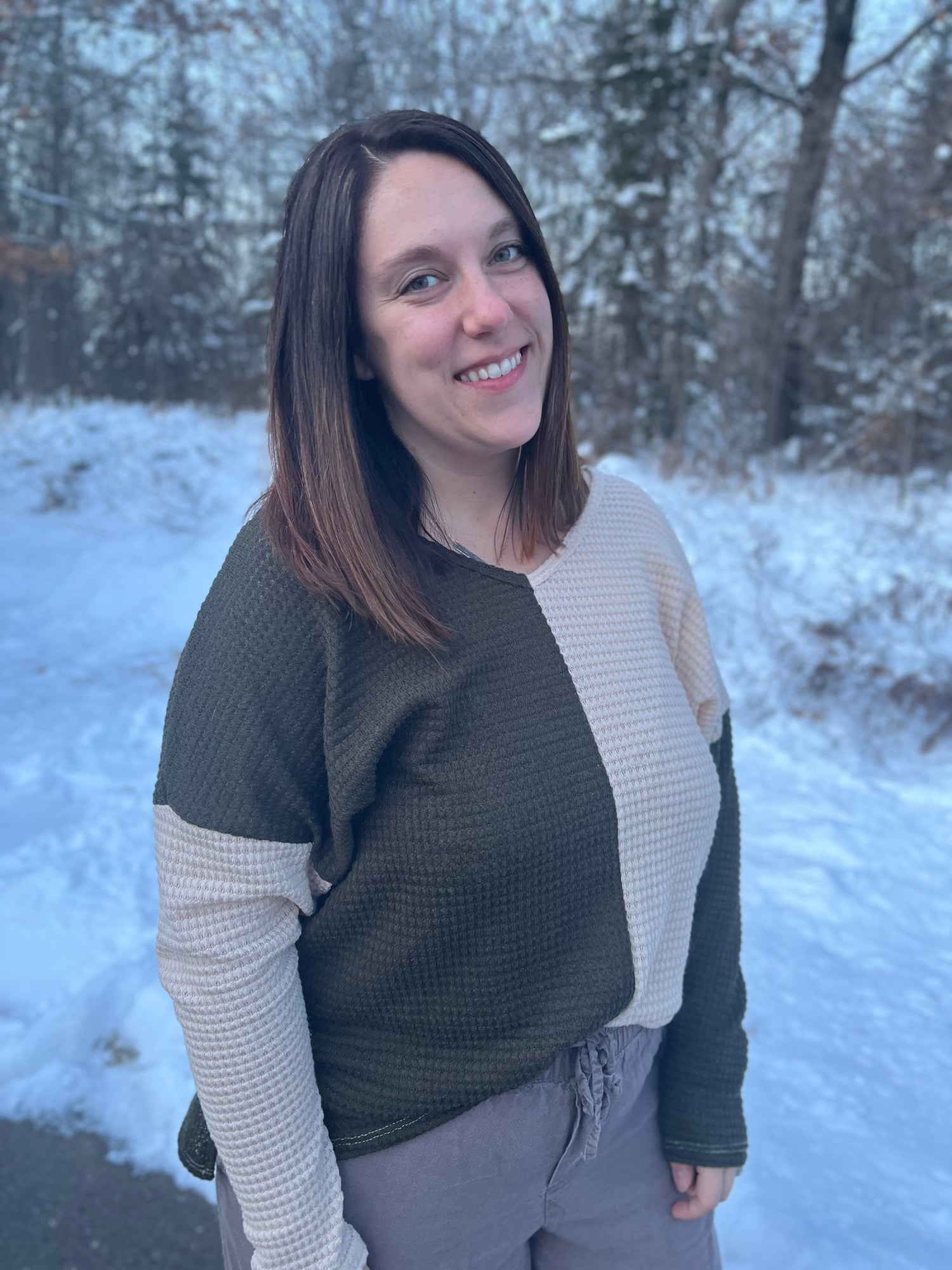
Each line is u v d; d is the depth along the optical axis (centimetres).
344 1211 105
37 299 1930
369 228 98
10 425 1303
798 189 1314
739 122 1339
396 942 101
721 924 129
